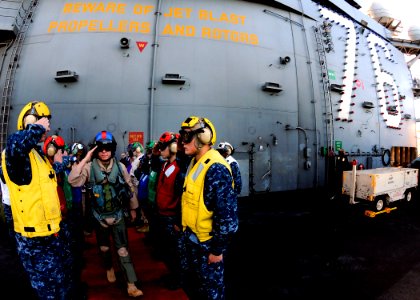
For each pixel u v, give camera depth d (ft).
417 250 15.65
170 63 27.09
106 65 26.53
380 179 21.94
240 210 25.67
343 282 11.82
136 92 26.40
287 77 31.35
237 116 28.22
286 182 30.48
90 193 9.36
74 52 26.68
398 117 46.19
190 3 28.94
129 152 21.18
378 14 52.49
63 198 8.10
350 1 48.32
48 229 6.45
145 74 26.73
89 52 26.66
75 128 25.85
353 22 42.50
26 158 5.89
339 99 36.35
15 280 11.81
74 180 8.68
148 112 26.35
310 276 12.38
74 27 27.32
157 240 12.80
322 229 19.74
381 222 21.47
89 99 26.07
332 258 14.43
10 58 27.53
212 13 29.22
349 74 37.86
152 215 12.76
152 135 25.99
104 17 27.48
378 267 13.37
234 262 13.87
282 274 12.55
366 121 39.47
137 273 11.46
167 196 10.06
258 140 29.01
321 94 33.94
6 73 27.61
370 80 41.29
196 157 6.61
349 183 23.02
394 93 45.88
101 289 10.07
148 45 27.20
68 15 27.78
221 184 5.80
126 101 26.22
